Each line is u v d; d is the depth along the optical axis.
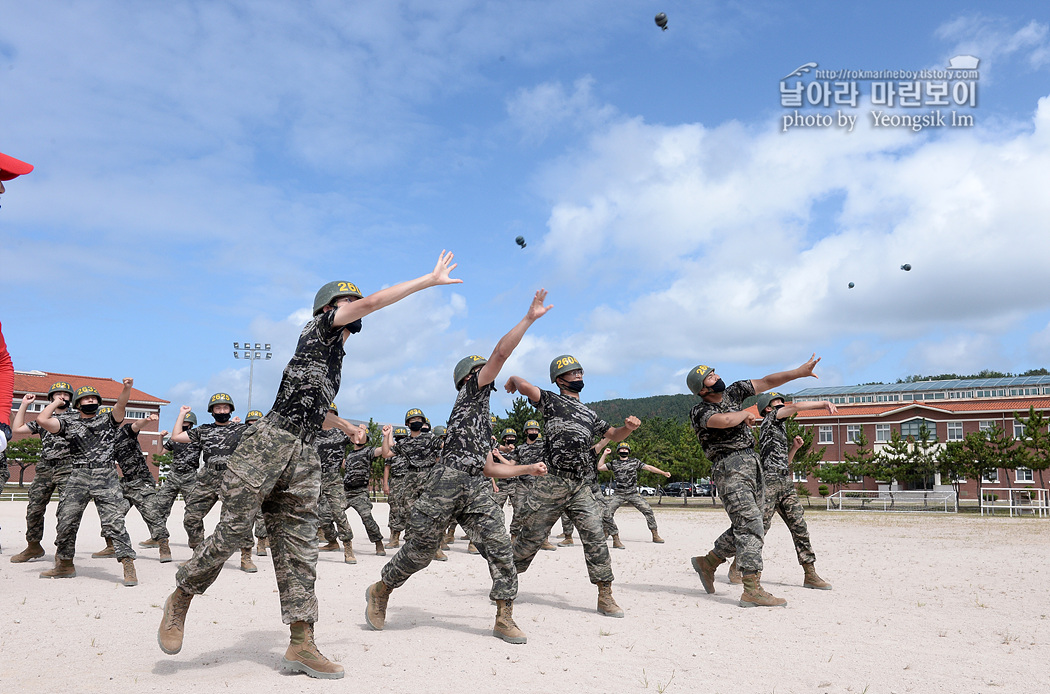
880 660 5.19
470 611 6.98
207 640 5.48
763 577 9.80
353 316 4.58
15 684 4.26
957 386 65.81
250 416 10.71
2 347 4.70
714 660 5.16
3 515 21.14
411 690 4.30
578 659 5.16
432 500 5.82
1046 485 48.91
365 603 7.34
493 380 5.95
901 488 54.19
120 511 8.47
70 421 8.67
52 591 7.76
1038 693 4.41
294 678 4.50
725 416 7.43
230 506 4.49
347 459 12.66
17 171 4.54
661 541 16.03
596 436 7.22
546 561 11.76
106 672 4.56
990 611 7.15
